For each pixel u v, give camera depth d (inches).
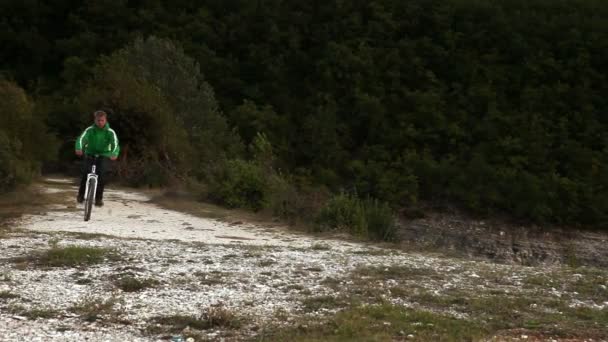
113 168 933.2
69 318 228.1
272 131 2100.1
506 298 268.8
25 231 446.9
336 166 1961.1
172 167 973.2
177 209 664.4
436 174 1808.6
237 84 2315.5
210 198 735.7
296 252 389.4
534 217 1614.2
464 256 455.2
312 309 246.8
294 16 2583.7
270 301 257.8
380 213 559.2
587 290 292.2
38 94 1857.8
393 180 1769.2
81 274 293.3
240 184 705.0
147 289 271.9
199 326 221.0
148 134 1000.2
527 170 1888.5
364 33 2509.8
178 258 342.3
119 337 208.2
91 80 1284.4
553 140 2011.6
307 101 2316.7
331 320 227.6
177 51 1529.3
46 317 228.2
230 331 217.2
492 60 2374.5
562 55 2364.7
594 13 2581.2
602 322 234.4
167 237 458.9
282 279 299.0
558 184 1731.1
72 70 1945.1
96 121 471.2
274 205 625.9
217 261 339.0
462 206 1674.5
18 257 328.8
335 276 309.7
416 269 335.3
